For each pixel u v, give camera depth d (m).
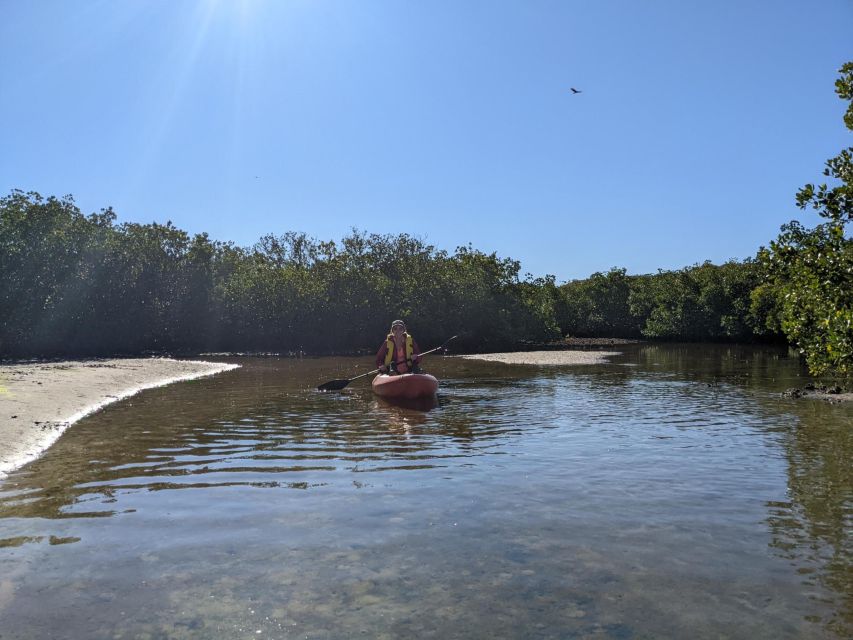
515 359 26.73
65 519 5.39
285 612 3.73
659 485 6.41
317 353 32.22
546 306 44.28
